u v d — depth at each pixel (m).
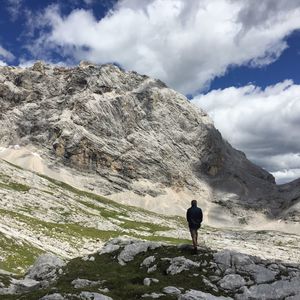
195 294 26.11
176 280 28.92
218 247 162.62
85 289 26.69
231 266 30.20
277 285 28.30
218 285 28.55
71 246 89.38
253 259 30.92
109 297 25.70
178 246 33.69
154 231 179.88
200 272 29.86
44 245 78.06
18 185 185.62
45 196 179.25
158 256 32.41
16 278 33.06
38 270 34.06
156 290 26.86
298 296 27.67
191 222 32.09
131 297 26.17
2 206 133.25
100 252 35.19
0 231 69.56
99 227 152.00
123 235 144.88
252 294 27.62
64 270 32.81
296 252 174.00
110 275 30.47
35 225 100.50
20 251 65.12
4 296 27.56
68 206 178.75
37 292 26.94
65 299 25.03
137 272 31.17
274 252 167.25
